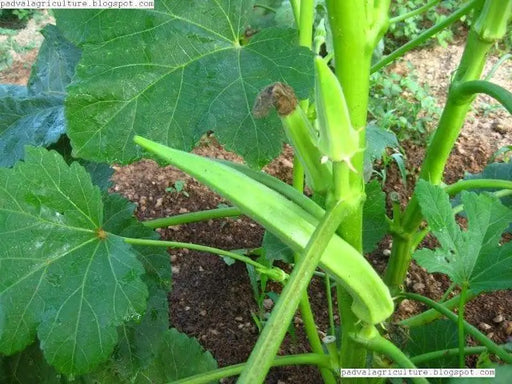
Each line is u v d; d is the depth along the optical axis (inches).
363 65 9.2
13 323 11.0
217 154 29.1
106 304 11.1
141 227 14.6
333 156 8.7
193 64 11.1
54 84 17.9
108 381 14.6
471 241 11.7
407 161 29.0
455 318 13.6
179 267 24.3
